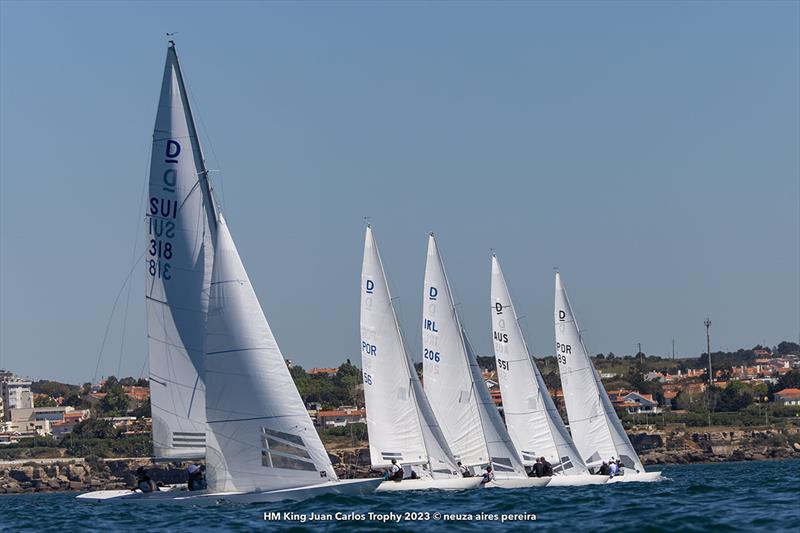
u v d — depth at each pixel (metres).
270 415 171.00
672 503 183.38
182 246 178.38
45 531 154.12
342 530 143.12
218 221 174.75
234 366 170.00
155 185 178.75
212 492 172.50
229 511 165.00
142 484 186.00
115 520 163.25
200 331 178.12
